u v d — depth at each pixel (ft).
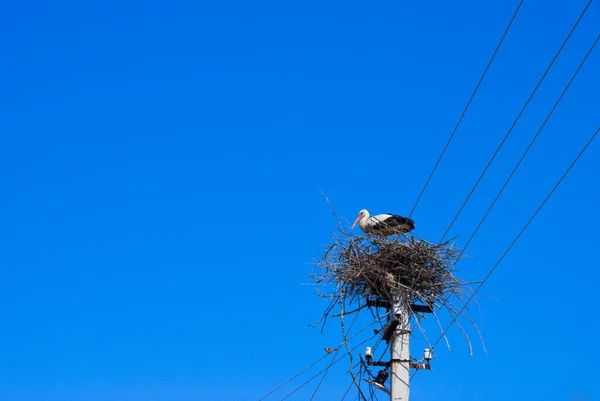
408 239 55.36
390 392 50.29
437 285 53.67
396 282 52.65
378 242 55.11
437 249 55.01
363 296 53.83
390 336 51.72
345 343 52.49
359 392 51.88
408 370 50.55
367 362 52.29
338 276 53.93
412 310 52.03
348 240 55.21
